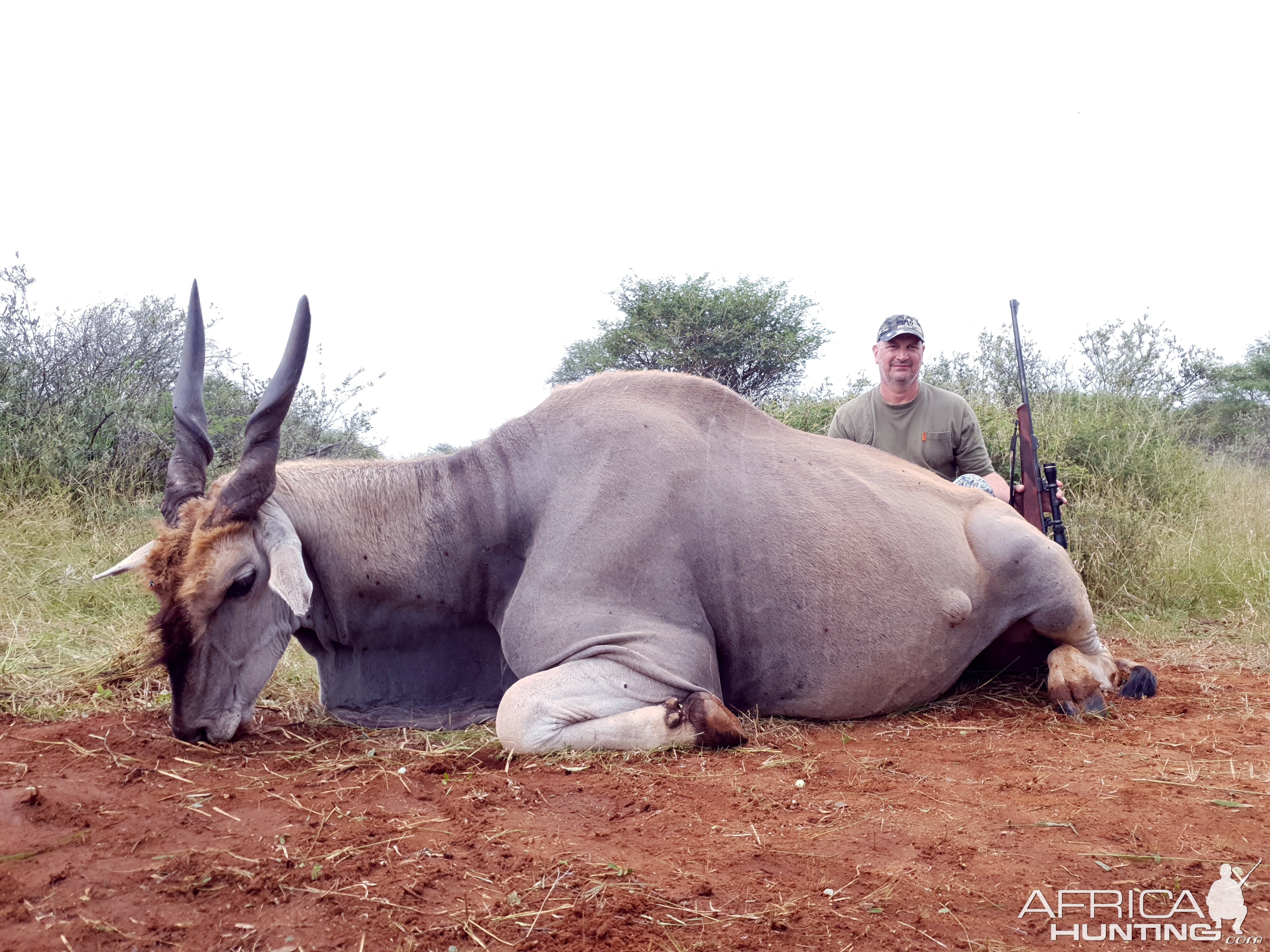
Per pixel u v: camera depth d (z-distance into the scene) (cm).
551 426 444
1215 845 276
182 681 377
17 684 457
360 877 253
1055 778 338
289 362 393
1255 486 1064
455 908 237
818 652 427
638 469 420
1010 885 250
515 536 432
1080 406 997
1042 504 605
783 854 270
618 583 404
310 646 442
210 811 306
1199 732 407
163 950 220
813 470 447
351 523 427
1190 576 777
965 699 476
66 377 968
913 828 289
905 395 653
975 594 450
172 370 1018
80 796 318
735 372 1627
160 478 936
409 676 444
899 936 225
